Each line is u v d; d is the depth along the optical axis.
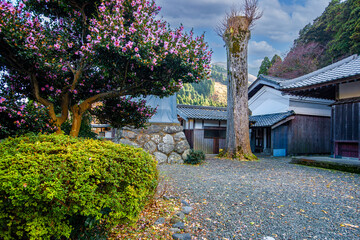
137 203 2.34
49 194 1.62
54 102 4.85
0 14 3.02
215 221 3.14
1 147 2.26
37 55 3.44
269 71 26.69
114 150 2.53
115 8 3.86
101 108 5.49
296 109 14.23
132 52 3.64
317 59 23.48
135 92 4.85
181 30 4.31
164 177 6.12
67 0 4.00
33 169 1.72
